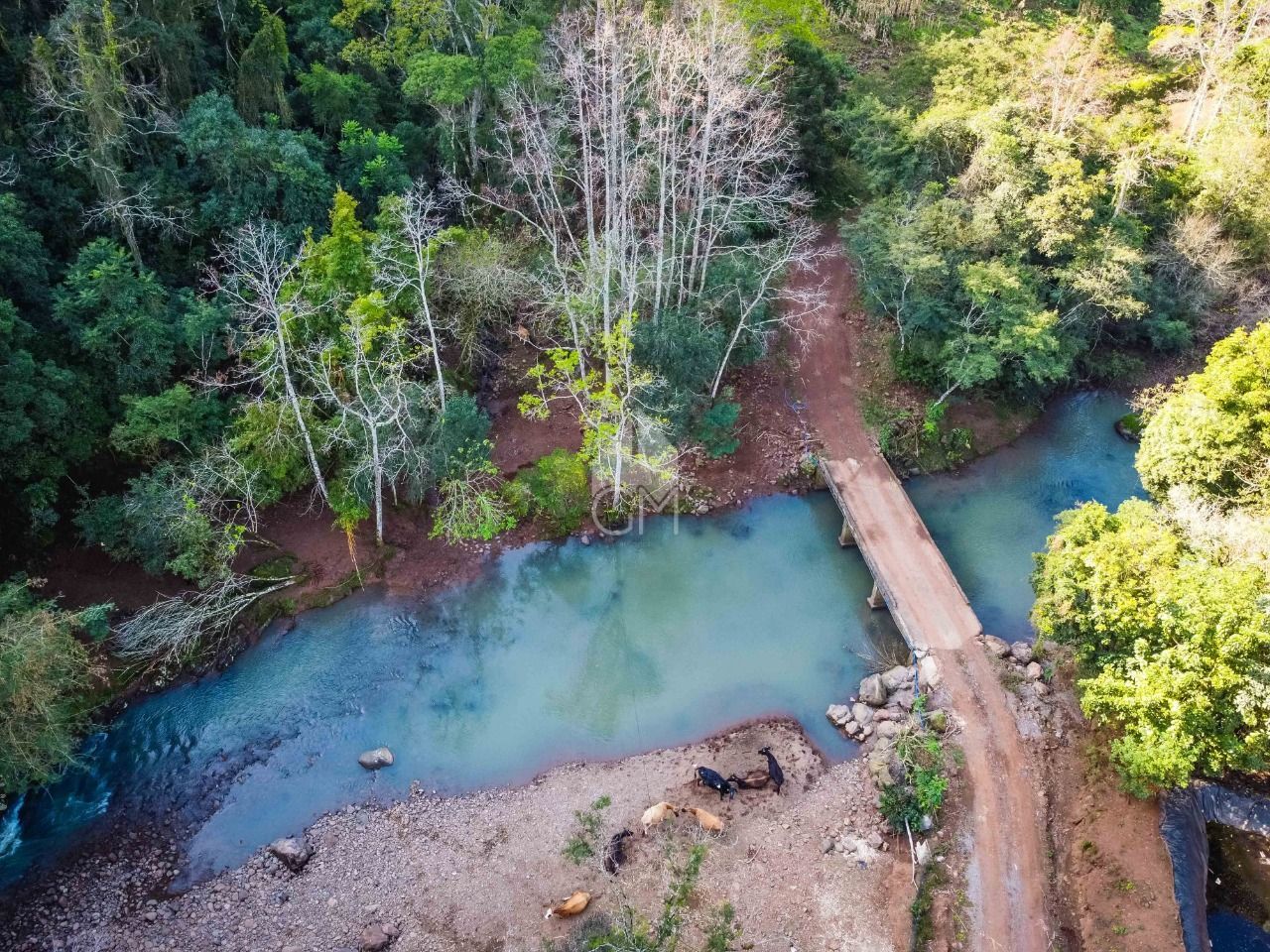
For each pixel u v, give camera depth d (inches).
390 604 1555.1
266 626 1494.8
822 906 1112.8
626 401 1637.6
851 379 1942.7
